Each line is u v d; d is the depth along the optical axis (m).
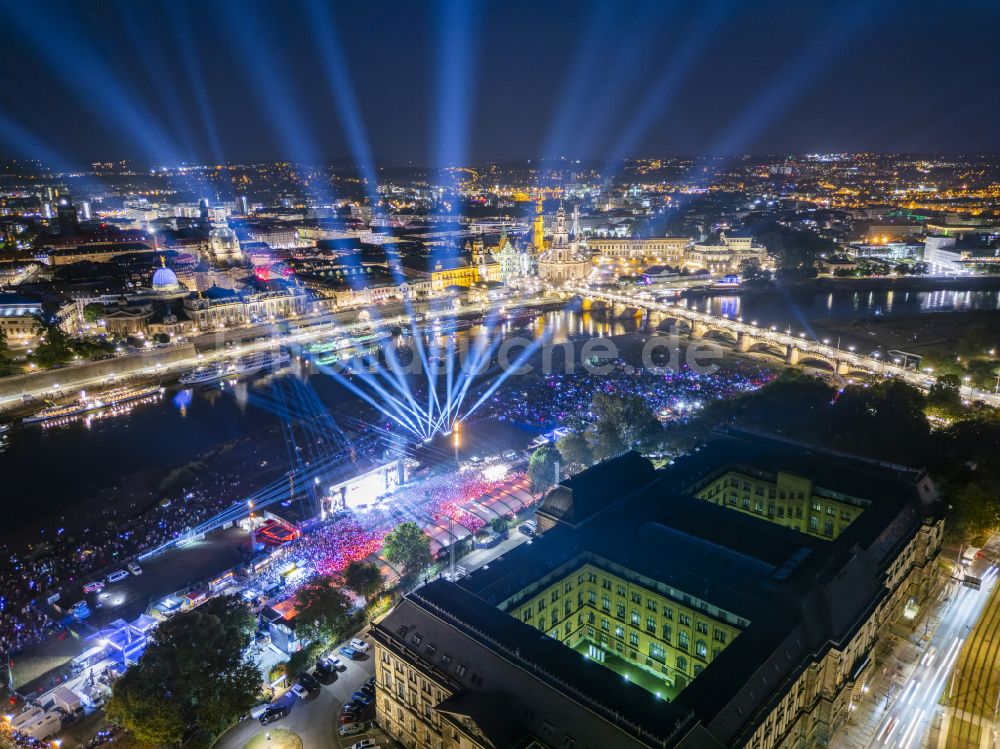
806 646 120.94
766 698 110.12
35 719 130.12
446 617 121.12
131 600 170.62
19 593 174.88
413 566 168.00
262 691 135.38
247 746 124.62
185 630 124.31
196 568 182.62
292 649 147.25
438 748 117.44
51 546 198.88
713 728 100.31
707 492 186.38
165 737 118.50
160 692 118.69
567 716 100.88
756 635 119.19
